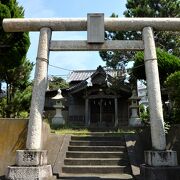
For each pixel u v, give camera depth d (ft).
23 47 47.32
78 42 30.27
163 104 51.93
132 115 70.44
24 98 57.52
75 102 94.22
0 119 30.91
